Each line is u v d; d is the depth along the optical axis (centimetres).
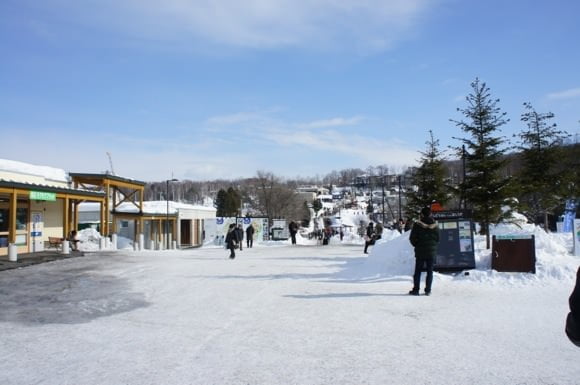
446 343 679
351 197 14025
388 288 1177
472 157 1775
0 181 1834
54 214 2580
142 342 691
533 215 2423
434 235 1073
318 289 1173
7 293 1133
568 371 557
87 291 1162
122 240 3953
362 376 543
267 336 723
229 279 1369
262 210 8112
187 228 5066
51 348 660
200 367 576
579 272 310
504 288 1137
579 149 2378
